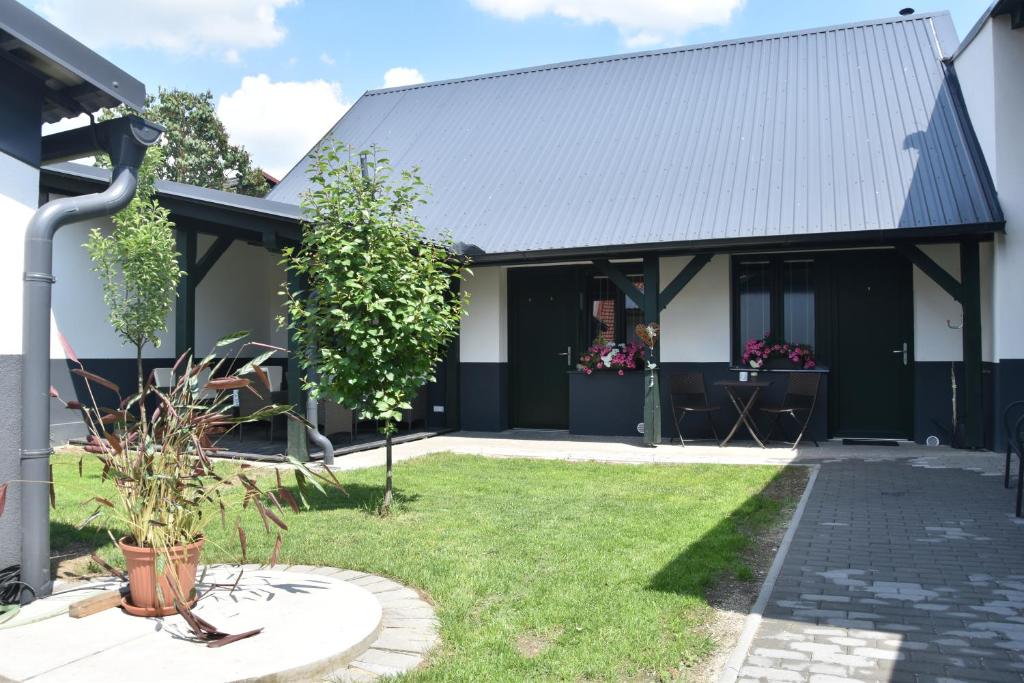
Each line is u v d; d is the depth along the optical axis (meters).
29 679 2.93
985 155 9.39
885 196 9.41
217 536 5.39
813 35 12.98
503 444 10.31
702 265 9.85
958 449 9.29
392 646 3.46
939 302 9.64
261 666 3.06
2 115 3.93
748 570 4.58
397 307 6.07
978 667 3.24
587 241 10.33
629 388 11.01
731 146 11.27
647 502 6.55
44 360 4.05
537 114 13.62
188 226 10.52
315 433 8.38
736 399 9.97
